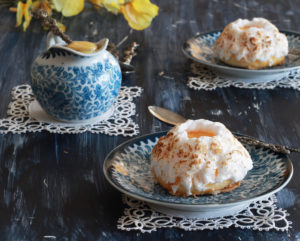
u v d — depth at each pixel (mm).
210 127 895
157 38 1289
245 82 1117
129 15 1232
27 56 1223
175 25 1350
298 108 1049
